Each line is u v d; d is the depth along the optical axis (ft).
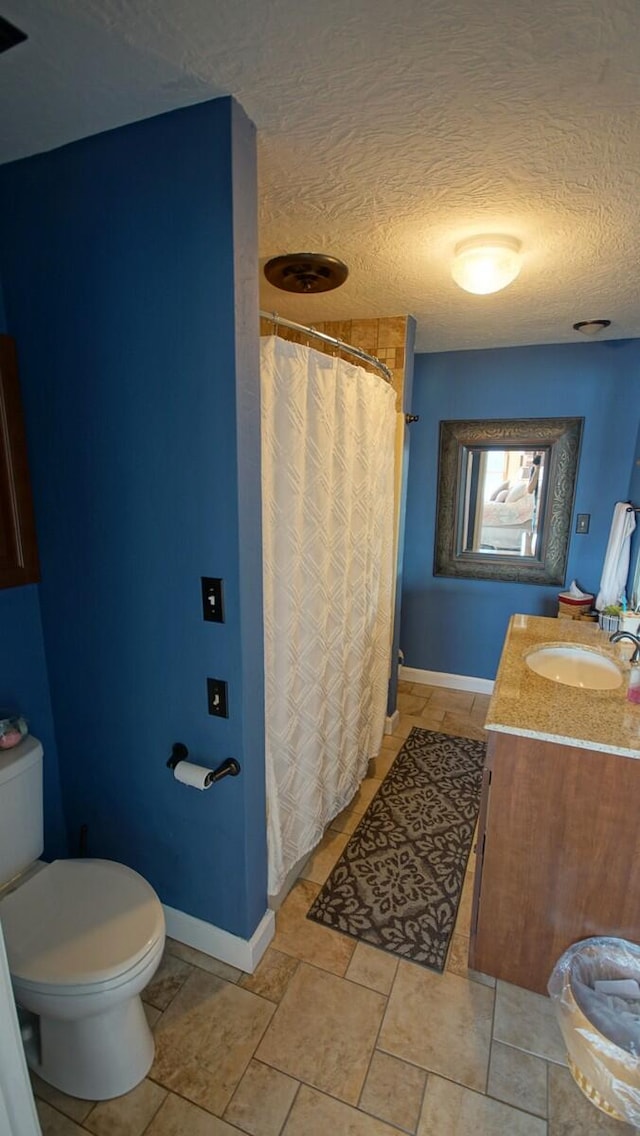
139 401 4.15
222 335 3.71
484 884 4.81
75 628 5.03
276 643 4.96
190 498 4.14
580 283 6.43
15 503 4.72
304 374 4.81
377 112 3.40
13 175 4.20
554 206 4.58
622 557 8.68
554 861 4.56
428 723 10.12
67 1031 3.91
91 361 4.26
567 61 2.90
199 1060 4.26
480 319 8.08
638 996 4.29
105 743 5.21
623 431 9.48
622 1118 3.76
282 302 7.29
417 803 7.64
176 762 4.67
